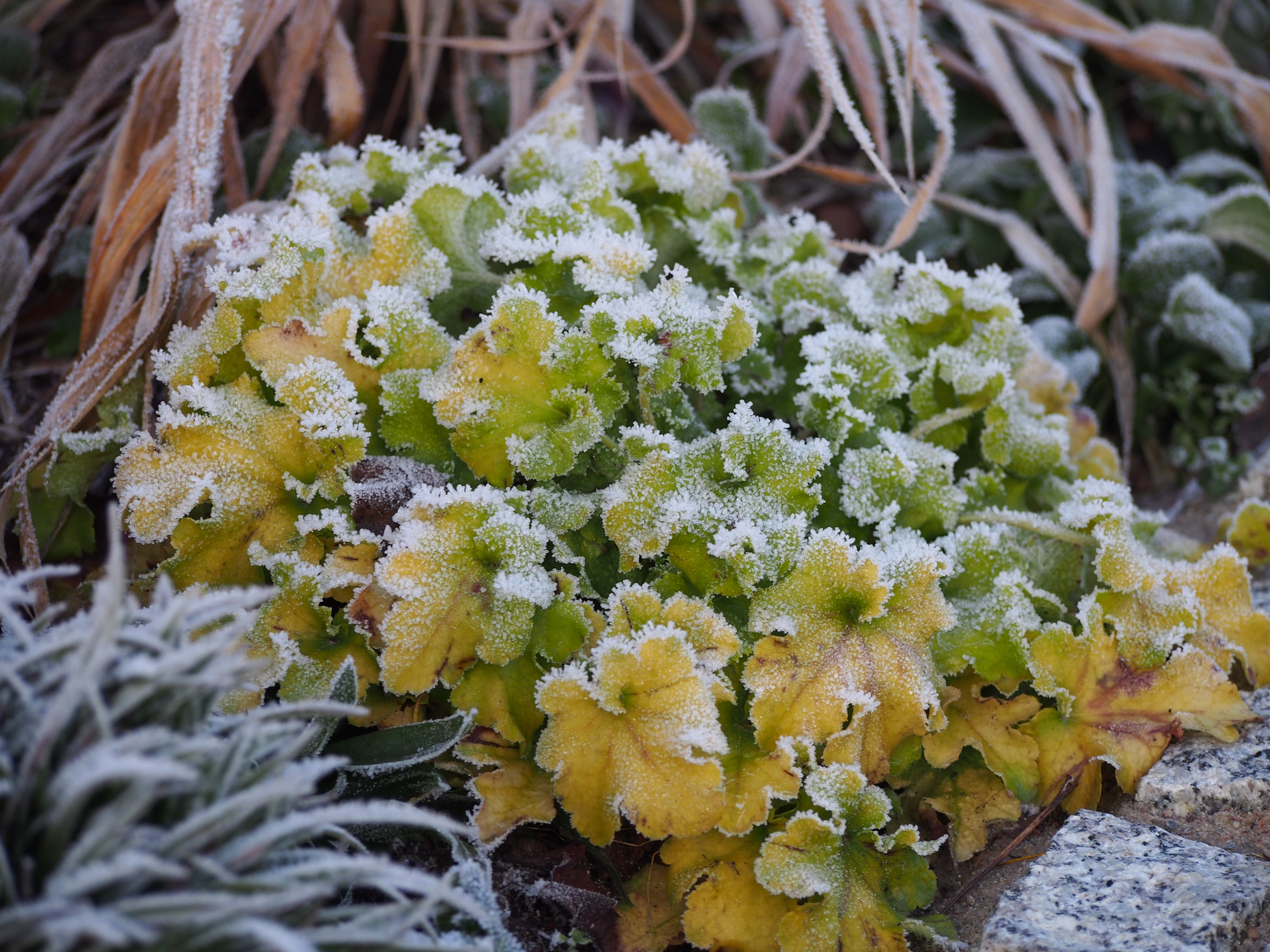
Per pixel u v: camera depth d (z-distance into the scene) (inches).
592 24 43.4
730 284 40.7
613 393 37.4
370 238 38.8
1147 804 37.3
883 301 40.8
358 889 35.9
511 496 36.8
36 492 39.6
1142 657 37.9
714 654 36.2
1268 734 37.5
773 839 35.7
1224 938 34.7
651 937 36.1
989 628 37.6
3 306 42.1
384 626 35.9
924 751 37.6
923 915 36.8
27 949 30.8
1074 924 35.1
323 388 37.1
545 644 36.5
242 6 41.1
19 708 32.2
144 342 39.0
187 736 32.5
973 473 39.4
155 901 30.9
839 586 36.6
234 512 37.2
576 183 40.4
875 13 42.0
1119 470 43.9
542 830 37.3
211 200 41.4
